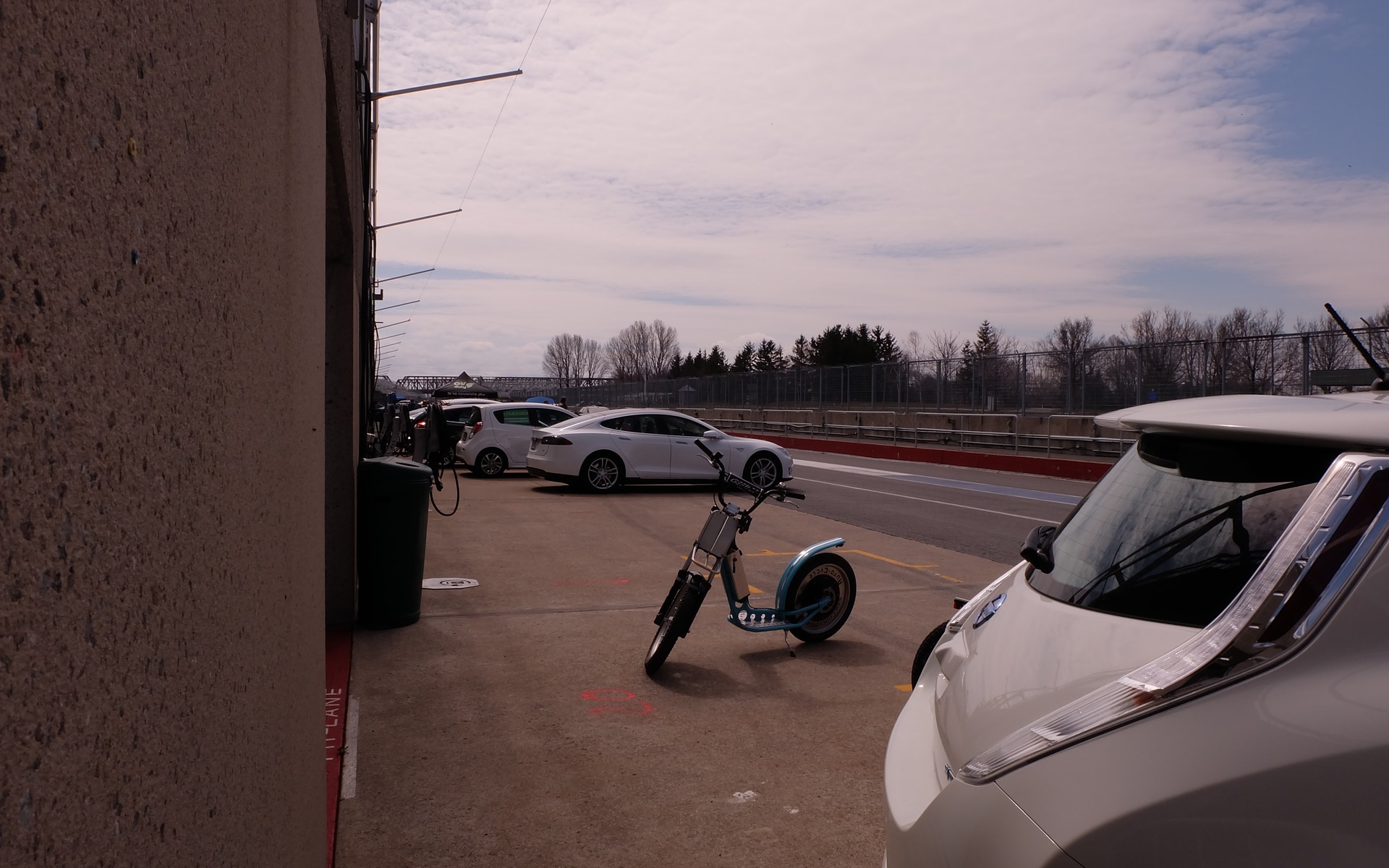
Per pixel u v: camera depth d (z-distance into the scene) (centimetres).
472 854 346
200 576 117
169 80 103
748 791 405
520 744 452
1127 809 149
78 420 77
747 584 607
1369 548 153
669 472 1673
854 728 482
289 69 207
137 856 92
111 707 85
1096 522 223
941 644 282
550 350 14950
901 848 207
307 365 243
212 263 124
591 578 855
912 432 3017
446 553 981
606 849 352
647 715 497
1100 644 183
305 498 234
